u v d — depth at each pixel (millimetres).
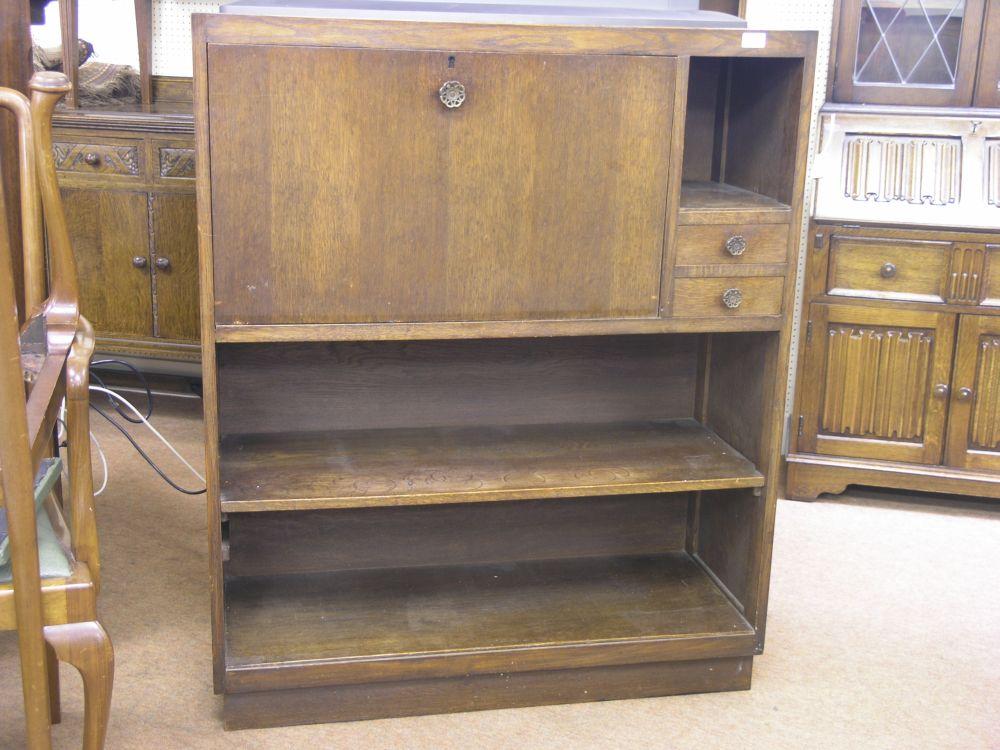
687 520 2533
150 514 2898
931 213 2914
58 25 3586
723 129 2354
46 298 1854
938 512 3123
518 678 2135
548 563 2471
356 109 1837
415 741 2020
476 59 1854
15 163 2201
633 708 2160
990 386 2984
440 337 1965
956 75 3084
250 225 1853
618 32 1891
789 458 3139
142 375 3498
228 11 1789
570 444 2305
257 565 2346
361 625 2156
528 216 1943
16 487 1384
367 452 2211
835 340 3035
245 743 1988
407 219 1903
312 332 1913
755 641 2188
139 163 3295
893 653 2373
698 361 2461
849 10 3072
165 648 2277
